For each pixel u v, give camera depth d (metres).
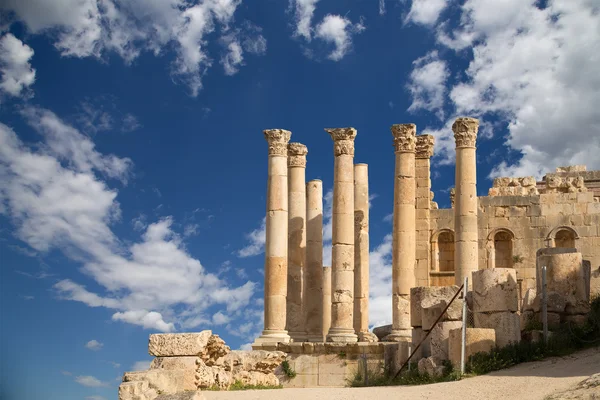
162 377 27.92
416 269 51.16
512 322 31.05
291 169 51.25
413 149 47.59
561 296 33.19
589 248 49.59
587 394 22.92
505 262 50.88
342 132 47.78
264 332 46.62
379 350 43.34
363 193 51.94
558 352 30.20
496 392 25.41
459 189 45.69
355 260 51.19
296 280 50.09
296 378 44.09
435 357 31.67
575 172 57.09
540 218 50.41
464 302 30.55
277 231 47.66
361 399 25.97
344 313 45.84
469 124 46.12
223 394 27.81
